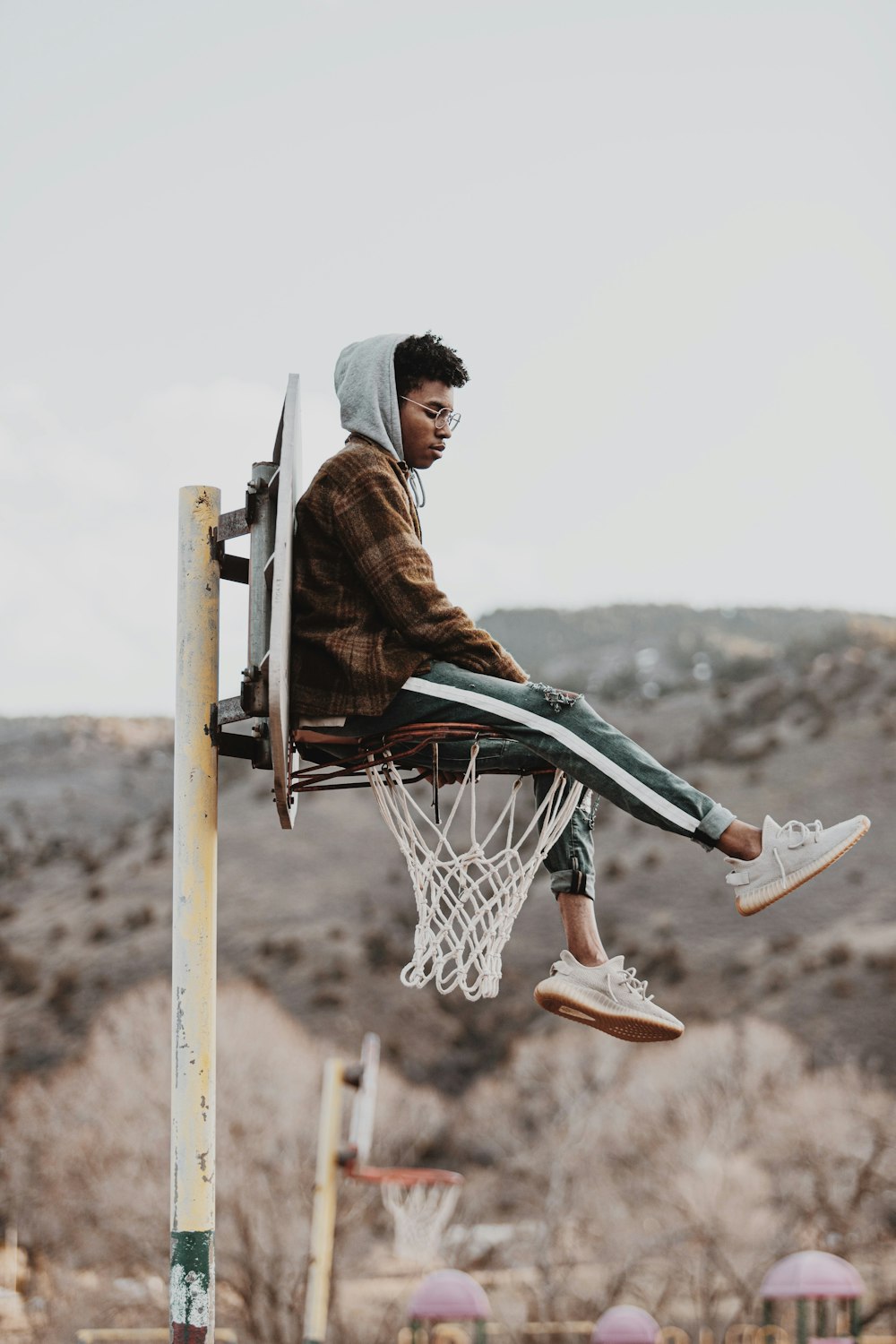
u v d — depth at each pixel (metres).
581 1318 35.75
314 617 4.24
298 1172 33.97
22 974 68.12
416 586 4.16
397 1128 44.47
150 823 96.94
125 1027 37.56
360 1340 32.81
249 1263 32.06
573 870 4.43
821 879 73.69
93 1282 33.12
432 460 4.60
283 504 3.97
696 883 75.50
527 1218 41.22
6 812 124.88
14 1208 34.81
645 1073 44.16
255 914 74.12
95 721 158.38
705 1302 36.00
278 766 3.99
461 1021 63.03
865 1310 36.16
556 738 4.13
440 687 4.16
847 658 105.81
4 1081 57.47
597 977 4.39
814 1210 37.78
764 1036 45.16
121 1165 34.72
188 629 4.47
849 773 84.88
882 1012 56.66
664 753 99.50
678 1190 37.84
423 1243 35.66
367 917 73.31
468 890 4.38
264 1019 40.56
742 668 131.75
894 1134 39.28
